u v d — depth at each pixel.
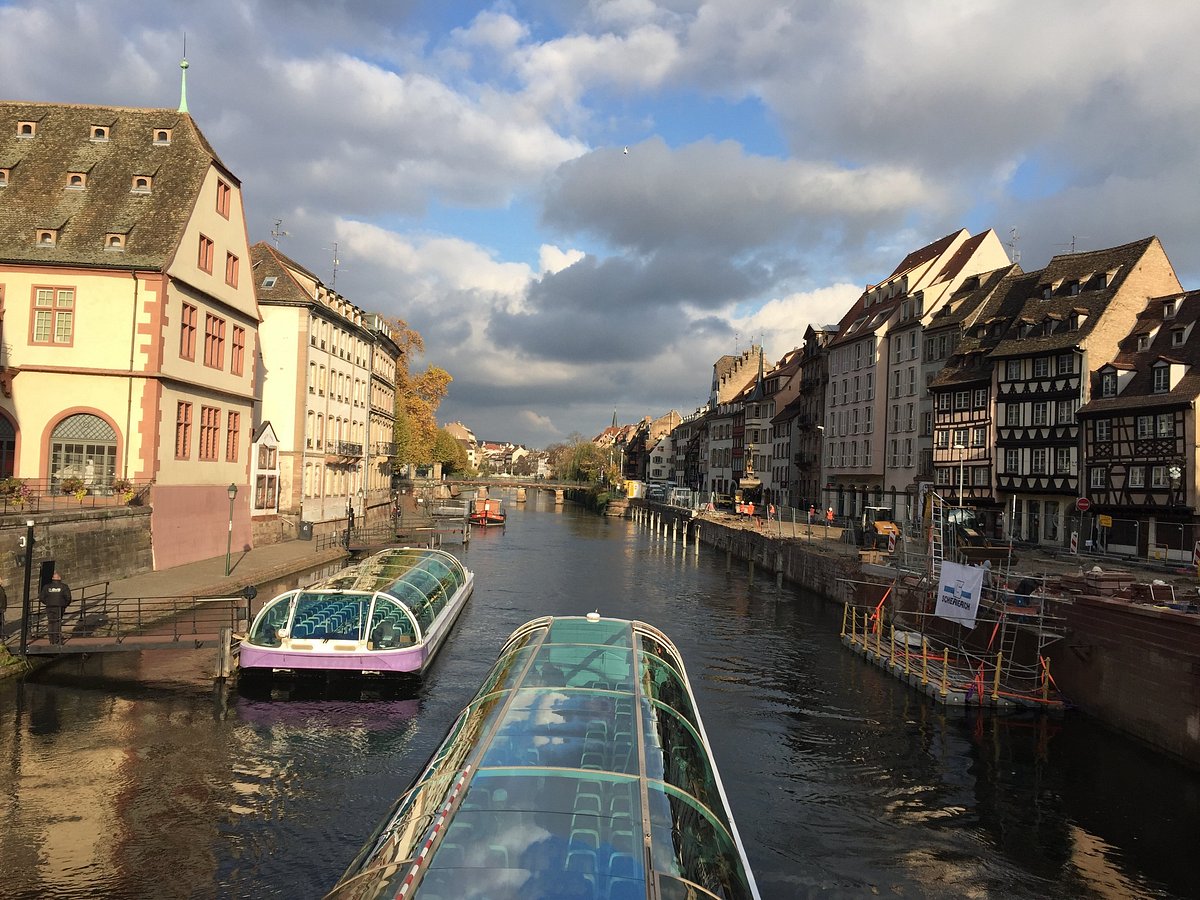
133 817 10.31
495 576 35.78
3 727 13.17
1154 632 13.90
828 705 16.84
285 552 32.69
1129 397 32.88
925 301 46.44
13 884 8.62
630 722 8.12
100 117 27.89
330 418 46.75
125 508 23.00
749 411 76.75
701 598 31.38
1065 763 13.65
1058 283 38.97
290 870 9.16
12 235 24.55
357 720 14.41
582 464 127.06
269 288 41.97
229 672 16.11
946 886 9.77
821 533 41.69
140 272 24.16
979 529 37.56
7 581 17.78
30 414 23.78
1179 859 10.48
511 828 5.88
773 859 10.32
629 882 5.25
